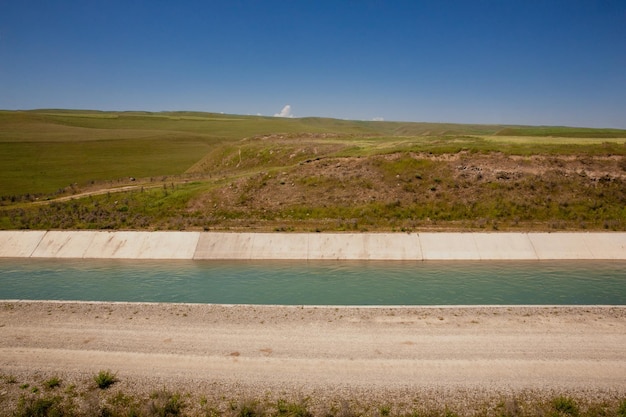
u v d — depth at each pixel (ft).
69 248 122.11
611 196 135.23
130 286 92.17
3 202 166.20
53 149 333.42
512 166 151.02
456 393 48.03
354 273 99.60
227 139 455.22
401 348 57.62
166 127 585.63
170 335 62.28
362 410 45.55
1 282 96.32
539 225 124.26
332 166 166.40
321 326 64.54
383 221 130.52
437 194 142.41
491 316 67.10
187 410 46.01
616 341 58.75
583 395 47.47
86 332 63.67
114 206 150.41
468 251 112.06
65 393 49.24
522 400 46.83
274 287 90.07
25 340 61.46
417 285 89.92
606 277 93.97
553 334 60.95
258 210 143.23
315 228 126.00
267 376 51.55
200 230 127.44
